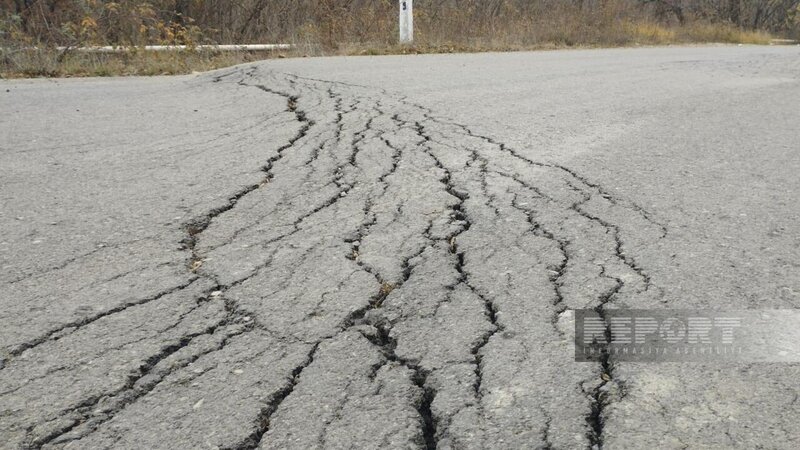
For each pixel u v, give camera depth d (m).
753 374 2.29
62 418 2.12
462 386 2.24
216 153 4.75
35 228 3.44
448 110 6.12
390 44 12.54
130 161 4.55
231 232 3.44
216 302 2.78
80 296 2.80
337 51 11.79
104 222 3.53
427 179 4.21
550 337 2.51
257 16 13.20
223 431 2.06
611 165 4.49
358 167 4.44
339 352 2.44
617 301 2.75
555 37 15.32
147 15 11.72
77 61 9.72
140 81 8.30
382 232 3.44
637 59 11.12
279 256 3.18
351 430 2.05
